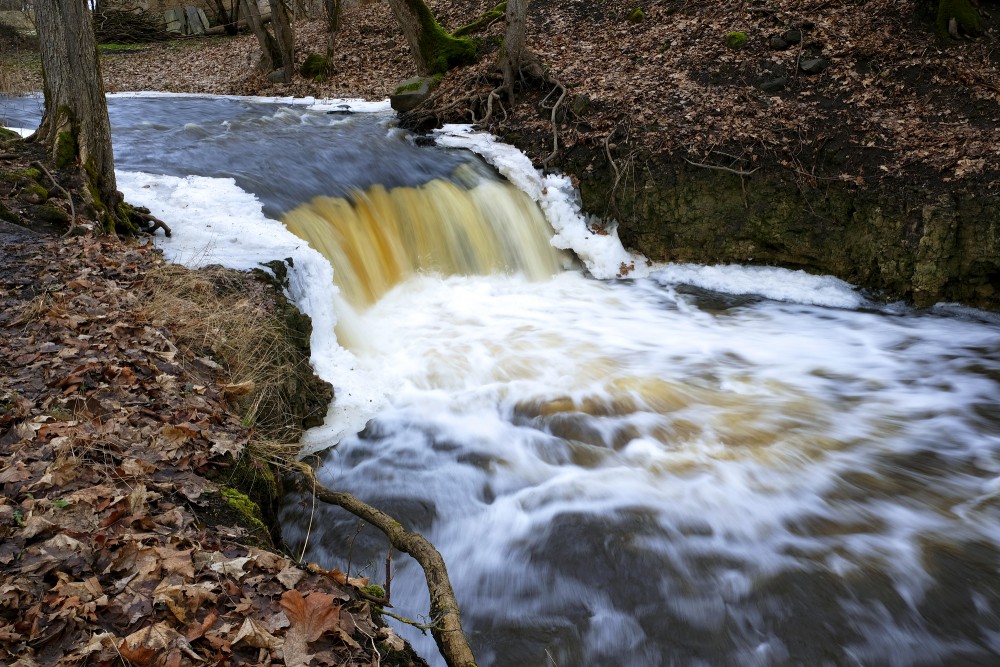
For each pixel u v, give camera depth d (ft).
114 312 19.22
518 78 46.14
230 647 10.44
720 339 31.45
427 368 27.45
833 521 19.72
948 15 41.01
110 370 16.60
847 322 33.42
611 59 48.55
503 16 57.88
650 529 19.31
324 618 11.27
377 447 22.85
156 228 27.48
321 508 19.74
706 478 21.49
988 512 20.13
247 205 31.04
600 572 17.94
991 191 32.73
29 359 16.58
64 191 25.25
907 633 16.26
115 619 10.51
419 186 36.63
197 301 21.30
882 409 25.72
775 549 18.66
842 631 16.30
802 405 25.84
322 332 26.16
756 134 38.09
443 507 20.29
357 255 32.14
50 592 10.61
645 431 23.82
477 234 36.91
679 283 37.78
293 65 62.95
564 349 29.58
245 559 12.30
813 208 36.19
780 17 46.06
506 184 39.24
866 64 41.39
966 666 15.53
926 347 30.81
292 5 84.94
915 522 19.70
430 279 34.83
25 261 21.50
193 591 11.09
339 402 24.26
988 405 26.12
